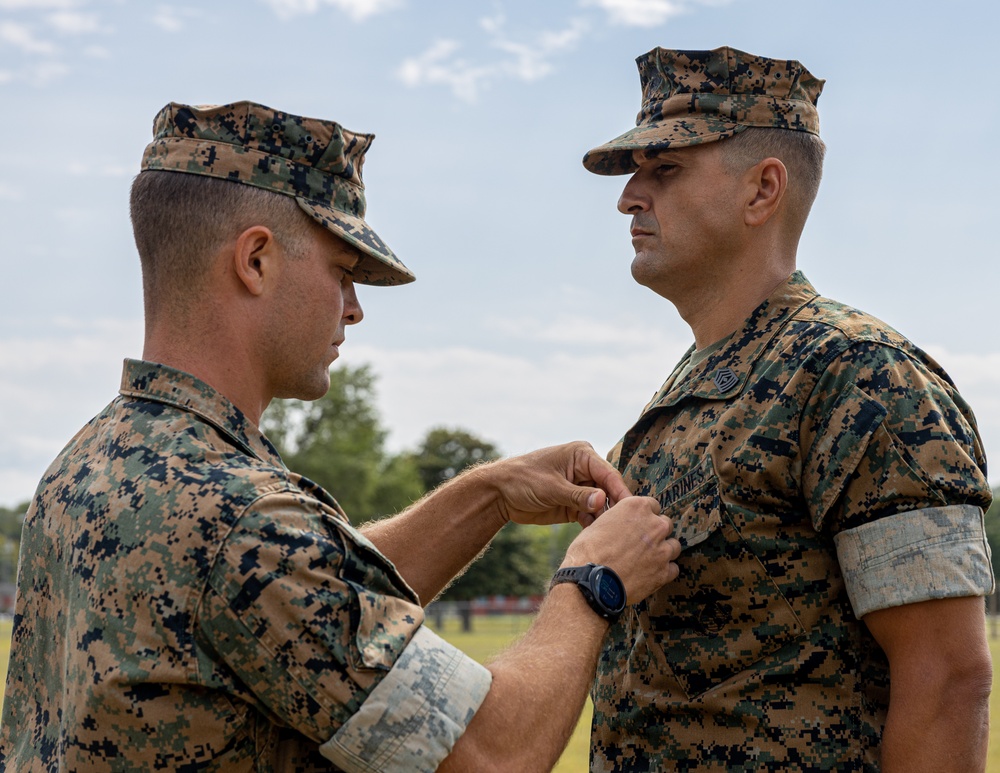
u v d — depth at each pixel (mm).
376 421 54219
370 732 2100
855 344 2650
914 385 2584
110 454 2312
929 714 2473
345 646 2109
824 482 2594
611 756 2918
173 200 2395
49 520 2398
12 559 87125
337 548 2176
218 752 2102
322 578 2127
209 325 2395
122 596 2107
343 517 2328
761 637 2680
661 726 2781
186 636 2072
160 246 2410
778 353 2766
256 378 2457
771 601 2676
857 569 2561
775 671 2656
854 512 2570
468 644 29750
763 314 2914
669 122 2945
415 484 56531
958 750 2455
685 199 2945
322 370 2574
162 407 2326
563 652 2389
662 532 2697
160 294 2426
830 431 2602
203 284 2393
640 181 3043
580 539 2656
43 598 2389
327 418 53375
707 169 2932
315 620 2092
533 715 2268
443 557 3318
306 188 2465
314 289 2480
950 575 2469
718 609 2725
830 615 2664
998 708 14273
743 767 2645
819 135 3080
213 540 2092
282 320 2445
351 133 2598
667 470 2893
